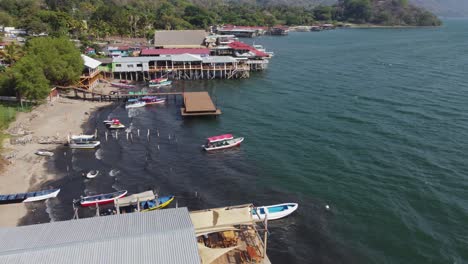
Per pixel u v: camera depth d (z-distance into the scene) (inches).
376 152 2620.6
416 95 3988.7
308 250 1680.6
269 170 2410.2
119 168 2428.6
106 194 2059.5
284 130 3093.0
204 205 2015.3
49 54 3718.0
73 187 2175.2
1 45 5142.7
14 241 1127.6
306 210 1972.2
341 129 3070.9
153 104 3875.5
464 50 7253.9
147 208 1932.8
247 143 2849.4
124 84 4640.8
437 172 2326.5
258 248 1422.2
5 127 2874.0
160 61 5029.5
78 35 7057.1
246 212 1472.7
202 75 5073.8
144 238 1139.3
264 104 3838.6
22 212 1921.8
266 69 5615.2
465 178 2250.2
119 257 1075.9
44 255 1070.4
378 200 2047.2
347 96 4035.4
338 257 1638.8
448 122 3157.0
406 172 2332.7
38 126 3046.3
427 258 1621.6
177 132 3097.9
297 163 2496.3
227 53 6028.5
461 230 1795.0
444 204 1996.8
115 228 1197.1
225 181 2276.1
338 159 2529.5
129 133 3053.6
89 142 2741.1
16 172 2297.0
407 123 3159.5
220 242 1435.8
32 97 3312.0
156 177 2319.1
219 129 3161.9
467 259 1610.5
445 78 4753.9
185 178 2315.5
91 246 1103.0
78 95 4003.4
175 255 1088.2
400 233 1782.7
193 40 6318.9
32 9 7613.2
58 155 2583.7
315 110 3587.6
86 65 4143.7
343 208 1985.7
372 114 3420.3
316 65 5876.0
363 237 1763.0
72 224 1233.4
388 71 5310.0
